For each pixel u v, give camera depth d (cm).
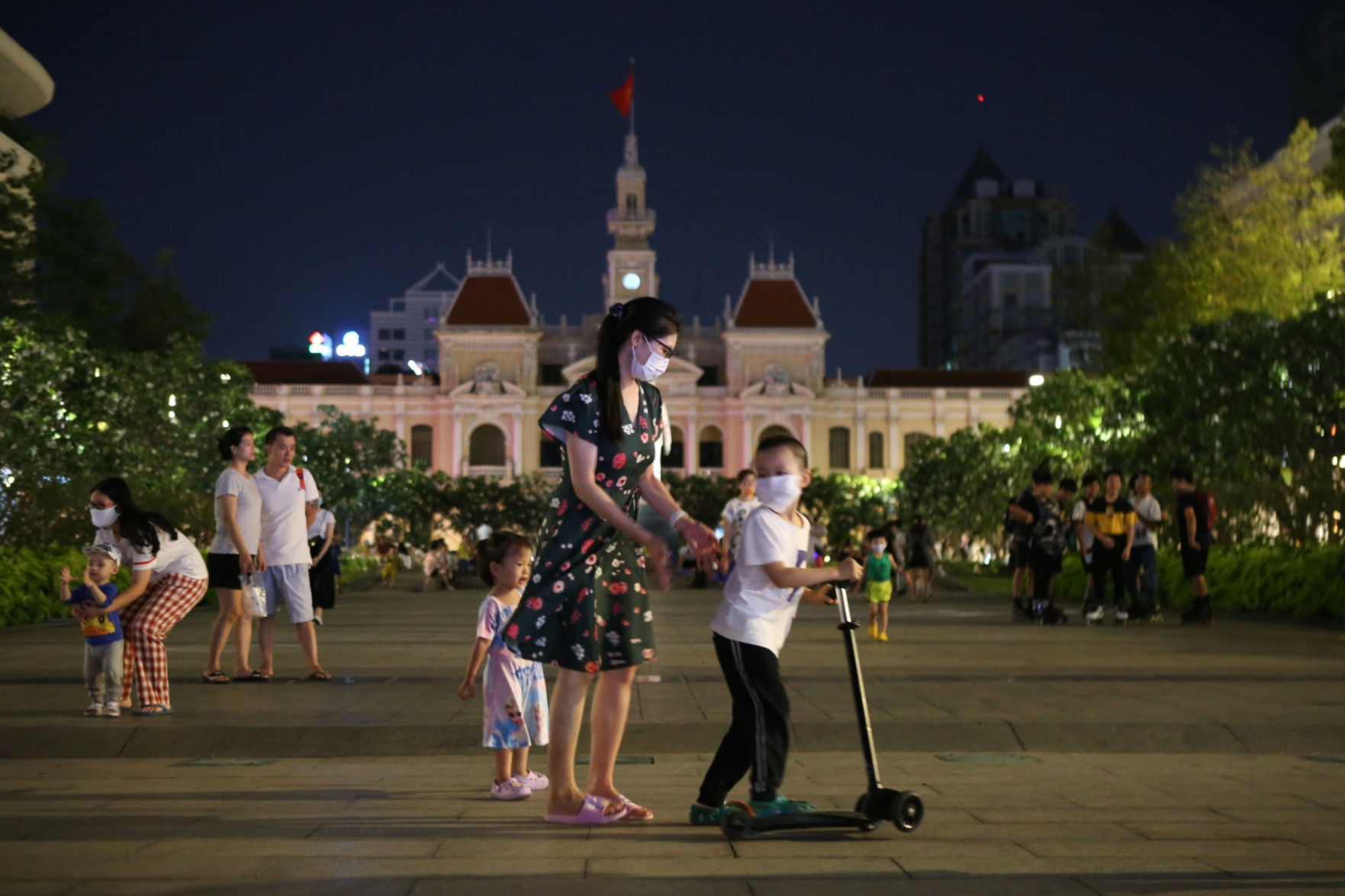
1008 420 8069
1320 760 751
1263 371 2434
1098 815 575
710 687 1009
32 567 1858
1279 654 1297
